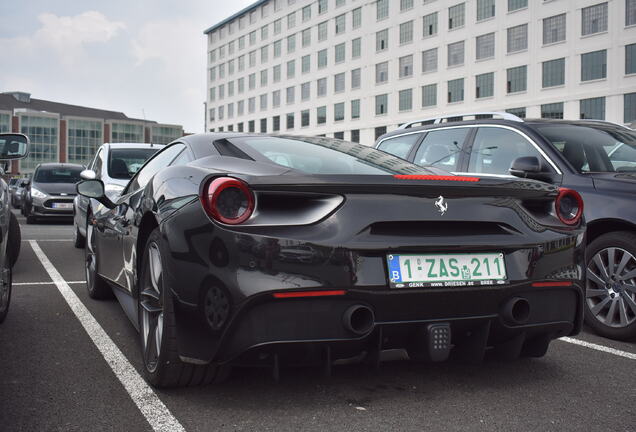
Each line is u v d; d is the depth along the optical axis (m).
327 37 61.12
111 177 8.03
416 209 2.39
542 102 41.75
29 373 2.93
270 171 2.48
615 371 3.10
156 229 2.69
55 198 13.83
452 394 2.70
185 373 2.58
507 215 2.56
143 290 2.93
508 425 2.37
